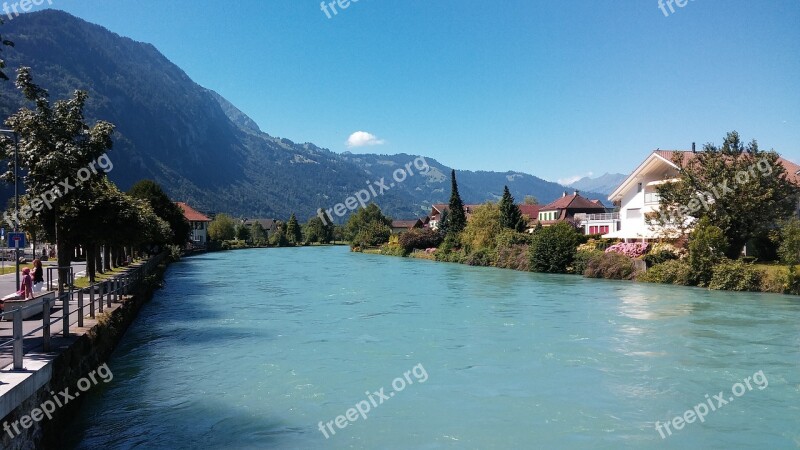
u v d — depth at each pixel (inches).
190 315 1000.9
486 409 475.8
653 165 1893.5
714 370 587.8
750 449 390.3
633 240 2007.9
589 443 402.0
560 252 1904.5
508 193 2760.8
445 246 2901.1
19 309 351.3
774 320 888.3
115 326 685.9
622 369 596.4
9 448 300.2
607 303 1113.4
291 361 643.5
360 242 4264.3
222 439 409.1
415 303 1157.1
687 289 1360.7
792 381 546.9
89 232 933.2
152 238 1781.5
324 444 401.7
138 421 444.5
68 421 423.5
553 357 652.7
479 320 922.1
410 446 398.3
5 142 797.9
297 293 1373.0
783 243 1318.9
